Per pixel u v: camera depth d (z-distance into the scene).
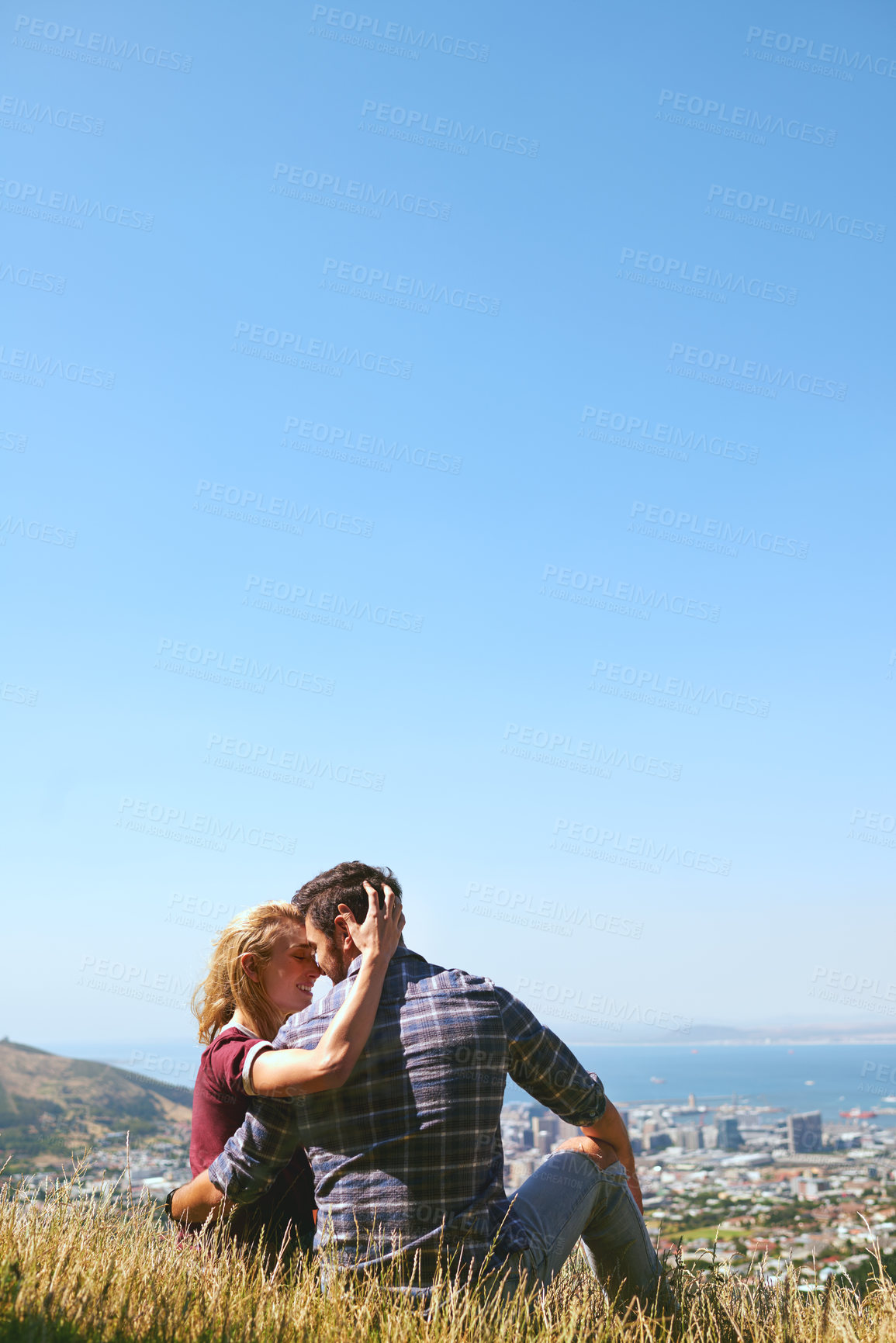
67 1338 1.85
